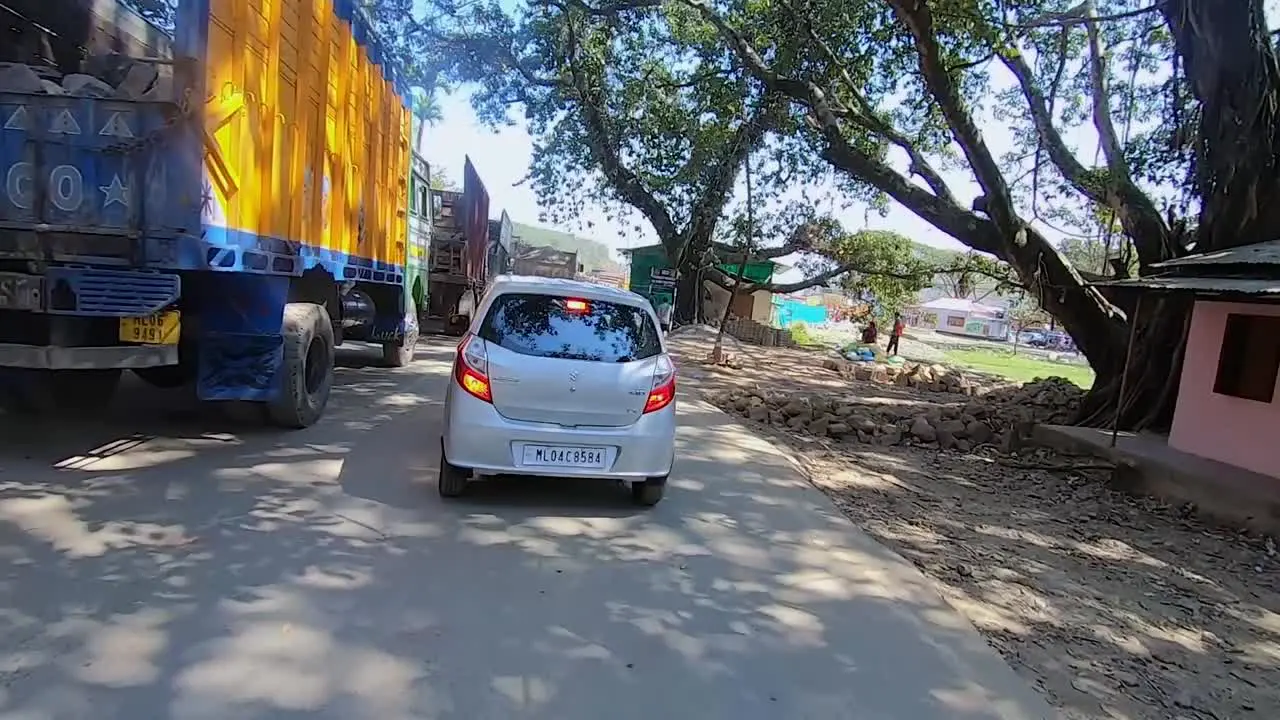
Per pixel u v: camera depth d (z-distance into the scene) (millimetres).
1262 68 9883
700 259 28234
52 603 3721
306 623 3721
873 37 14273
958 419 11945
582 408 5598
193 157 5199
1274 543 6812
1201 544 6789
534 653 3641
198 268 5344
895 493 7629
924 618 4480
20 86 5023
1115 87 14391
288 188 6746
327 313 8141
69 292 5148
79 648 3348
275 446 6816
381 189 10125
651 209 28156
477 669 3453
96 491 5309
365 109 9109
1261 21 9883
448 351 16031
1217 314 9133
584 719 3150
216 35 5332
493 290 5906
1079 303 12742
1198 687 4090
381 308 12000
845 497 7266
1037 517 7254
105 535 4574
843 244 27531
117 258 5234
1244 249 9328
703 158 20797
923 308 71938
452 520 5332
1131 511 7773
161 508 5074
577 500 6070
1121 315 13164
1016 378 27188
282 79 6520
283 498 5469
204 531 4754
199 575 4141
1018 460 9969
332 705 3082
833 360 21703
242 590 4004
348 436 7391
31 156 5055
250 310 6617
